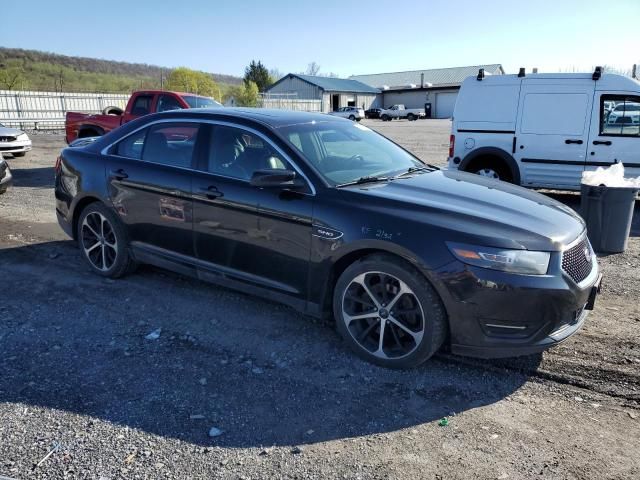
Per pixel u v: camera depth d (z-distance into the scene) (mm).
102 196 5027
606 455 2721
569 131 8922
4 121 25578
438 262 3279
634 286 5137
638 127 8453
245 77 79812
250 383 3404
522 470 2609
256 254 4074
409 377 3482
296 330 4152
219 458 2705
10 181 9055
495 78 9422
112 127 12305
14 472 2590
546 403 3191
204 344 3922
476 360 3699
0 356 3734
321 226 3688
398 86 69750
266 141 4113
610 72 8633
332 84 61594
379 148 4766
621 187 6184
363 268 3570
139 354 3770
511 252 3199
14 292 4922
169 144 4680
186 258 4566
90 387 3348
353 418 3047
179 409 3119
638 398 3221
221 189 4184
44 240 6676
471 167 9969
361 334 3688
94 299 4746
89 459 2688
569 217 3764
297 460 2691
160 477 2564
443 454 2734
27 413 3068
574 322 3486
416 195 3758
